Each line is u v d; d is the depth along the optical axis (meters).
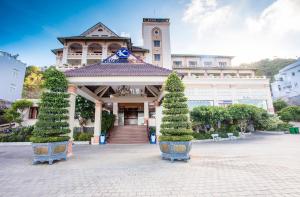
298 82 35.53
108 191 4.30
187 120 8.01
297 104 34.91
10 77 26.44
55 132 7.74
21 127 18.77
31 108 21.81
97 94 15.41
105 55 26.73
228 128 20.52
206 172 5.82
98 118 16.47
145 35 33.12
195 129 19.38
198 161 7.54
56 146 7.63
